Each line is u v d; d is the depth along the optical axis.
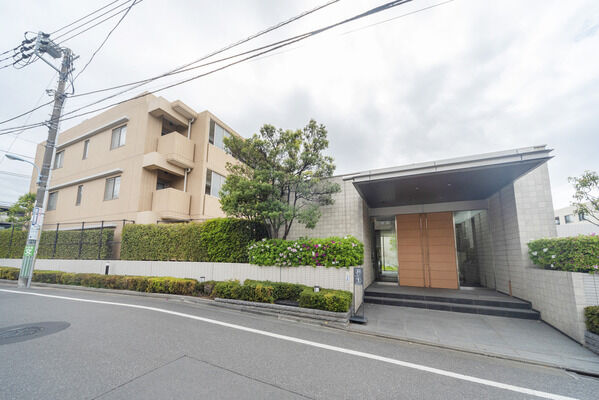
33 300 6.69
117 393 2.29
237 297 6.14
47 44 8.52
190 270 8.12
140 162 10.89
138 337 3.84
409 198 8.08
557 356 3.50
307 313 5.13
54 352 3.24
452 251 8.01
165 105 11.41
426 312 5.83
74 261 10.45
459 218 8.73
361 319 4.97
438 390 2.57
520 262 6.00
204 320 4.91
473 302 5.98
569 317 4.24
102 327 4.32
